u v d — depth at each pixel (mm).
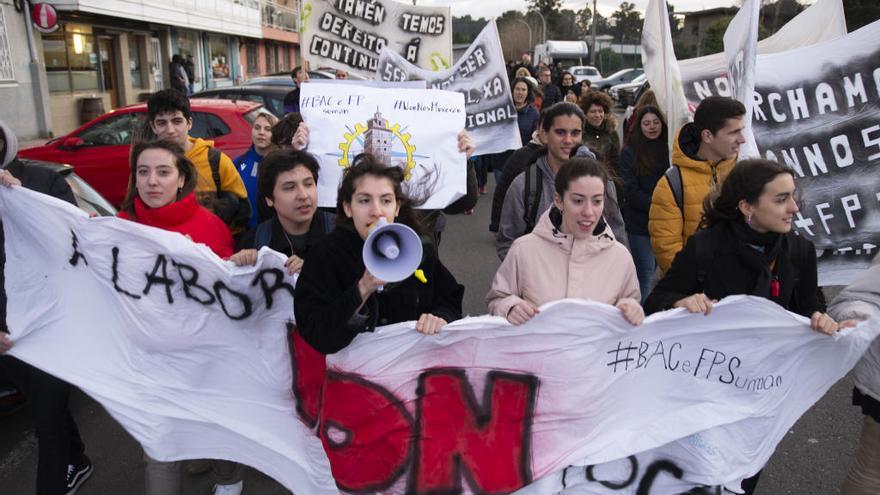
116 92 21188
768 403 2594
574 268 2656
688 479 2582
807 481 3428
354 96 3492
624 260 2699
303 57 7555
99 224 2719
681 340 2492
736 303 2441
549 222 2727
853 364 2510
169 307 2711
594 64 46188
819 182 3766
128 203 3090
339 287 2271
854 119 3734
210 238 3121
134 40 22438
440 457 2461
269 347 2705
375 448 2459
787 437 3842
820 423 3988
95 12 17719
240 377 2744
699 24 46875
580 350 2443
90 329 2809
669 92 4289
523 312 2371
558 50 40688
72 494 3070
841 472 3506
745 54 3520
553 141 3496
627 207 4500
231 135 8102
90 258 2762
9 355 2852
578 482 2580
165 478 2834
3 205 2814
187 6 24266
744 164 2459
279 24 41344
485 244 7980
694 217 3381
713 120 3230
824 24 5008
